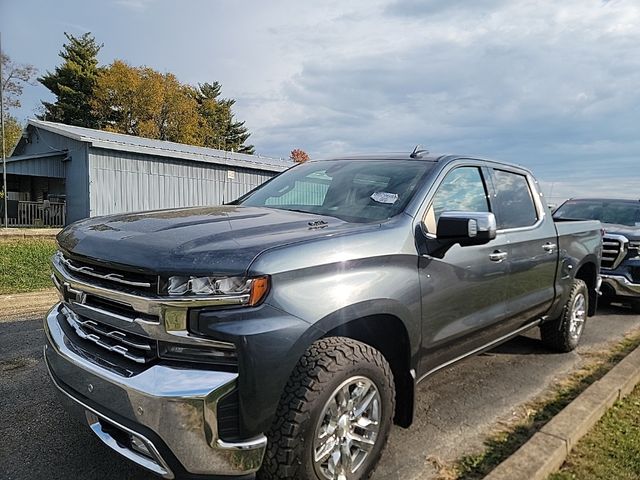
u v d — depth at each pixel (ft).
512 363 15.98
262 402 6.80
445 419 11.66
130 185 60.03
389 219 9.55
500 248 12.06
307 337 7.23
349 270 8.02
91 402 7.57
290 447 7.07
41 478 8.66
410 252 9.21
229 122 215.51
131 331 7.19
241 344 6.63
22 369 13.80
